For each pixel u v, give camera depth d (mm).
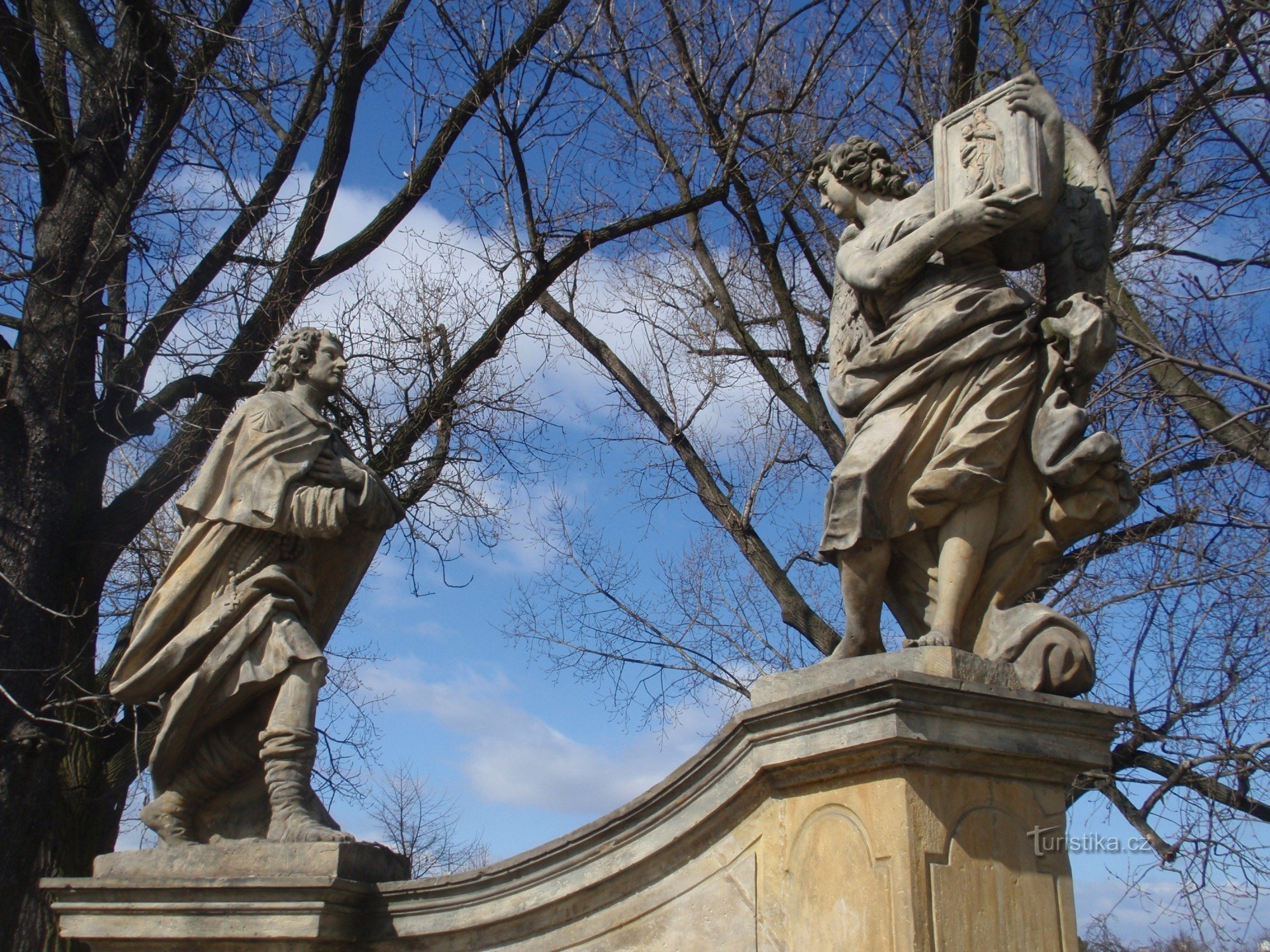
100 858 5238
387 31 10484
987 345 4562
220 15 10102
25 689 8750
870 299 4852
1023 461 4613
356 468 5715
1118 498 4551
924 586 4699
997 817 4125
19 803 8547
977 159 4793
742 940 4332
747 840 4449
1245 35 8578
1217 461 9320
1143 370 9500
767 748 4316
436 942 4965
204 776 5395
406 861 5395
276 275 10430
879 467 4559
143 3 9625
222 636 5434
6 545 9031
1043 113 4711
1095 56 10312
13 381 9398
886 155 5160
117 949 5035
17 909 8430
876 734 3988
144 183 9898
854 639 4676
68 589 9352
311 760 5297
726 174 11797
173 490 9969
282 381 5941
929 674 4035
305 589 5621
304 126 11078
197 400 10219
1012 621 4523
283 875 4859
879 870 3965
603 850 4727
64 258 9594
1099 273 4801
